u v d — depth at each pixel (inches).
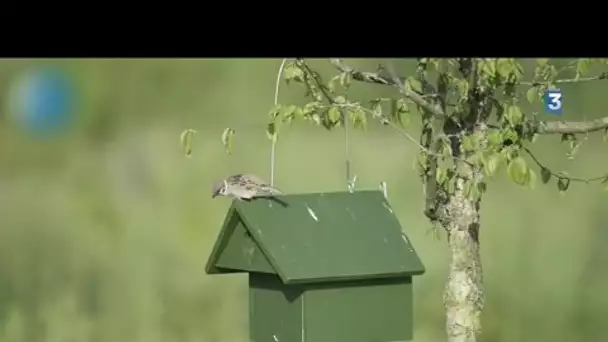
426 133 327.6
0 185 821.2
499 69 291.7
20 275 627.2
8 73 971.3
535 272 605.3
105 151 890.1
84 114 954.7
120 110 967.6
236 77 1021.8
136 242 682.8
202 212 725.3
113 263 652.7
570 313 565.6
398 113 313.6
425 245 643.5
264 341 316.5
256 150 813.9
